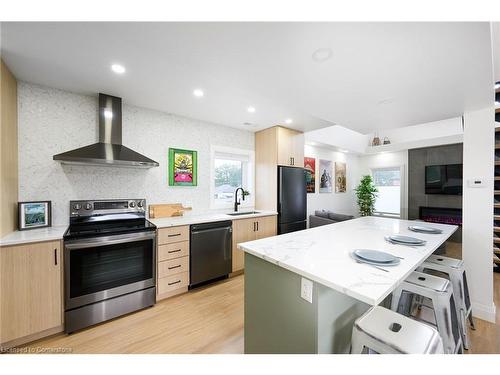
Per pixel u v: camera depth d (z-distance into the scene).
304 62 1.48
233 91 2.25
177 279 2.42
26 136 2.04
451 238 5.29
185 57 1.54
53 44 1.47
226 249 2.85
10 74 1.83
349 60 1.43
